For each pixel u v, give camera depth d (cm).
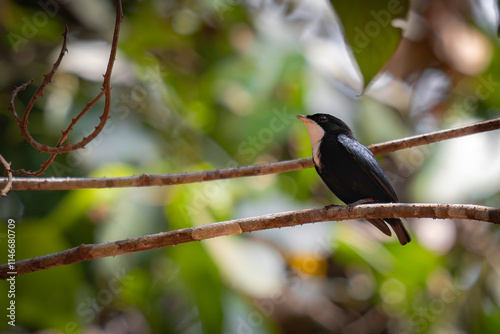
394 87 1444
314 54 1336
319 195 1380
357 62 395
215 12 1412
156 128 1248
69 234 1099
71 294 1062
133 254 1101
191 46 1408
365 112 1307
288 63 1310
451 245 1323
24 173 601
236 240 1072
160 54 1404
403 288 1332
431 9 1415
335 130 882
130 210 1042
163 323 1230
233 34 1418
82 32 1344
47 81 568
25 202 1172
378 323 1383
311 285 1341
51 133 1195
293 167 857
